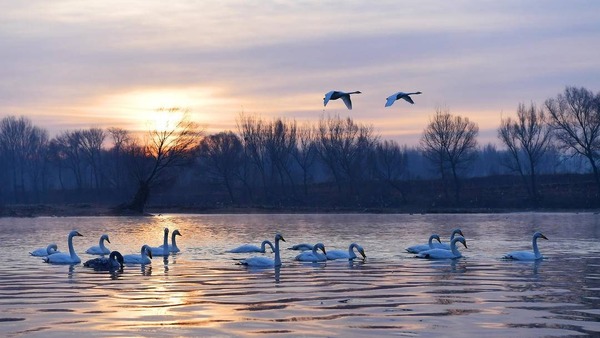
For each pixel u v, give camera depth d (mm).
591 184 118375
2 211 99188
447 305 23641
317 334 19531
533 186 115875
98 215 98688
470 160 134250
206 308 23141
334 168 137375
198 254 42375
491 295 25703
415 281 29438
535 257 38156
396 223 78375
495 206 116125
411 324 20719
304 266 35438
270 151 132000
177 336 19344
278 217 95375
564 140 114438
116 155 145625
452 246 39406
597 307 23375
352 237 56406
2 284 29172
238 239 54938
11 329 20281
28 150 170750
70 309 23125
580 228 67438
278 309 22938
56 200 148375
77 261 37844
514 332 19812
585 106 112062
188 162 105750
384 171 154750
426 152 123812
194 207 112000
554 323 20891
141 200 102812
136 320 21297
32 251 44875
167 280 30094
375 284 28531
